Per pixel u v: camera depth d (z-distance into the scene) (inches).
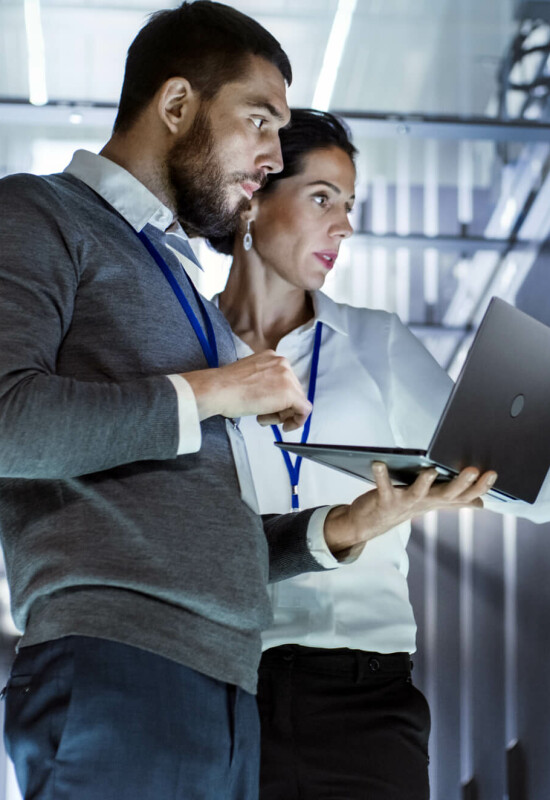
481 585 219.3
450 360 230.2
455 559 222.5
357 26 198.2
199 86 70.8
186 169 70.2
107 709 56.7
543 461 74.5
